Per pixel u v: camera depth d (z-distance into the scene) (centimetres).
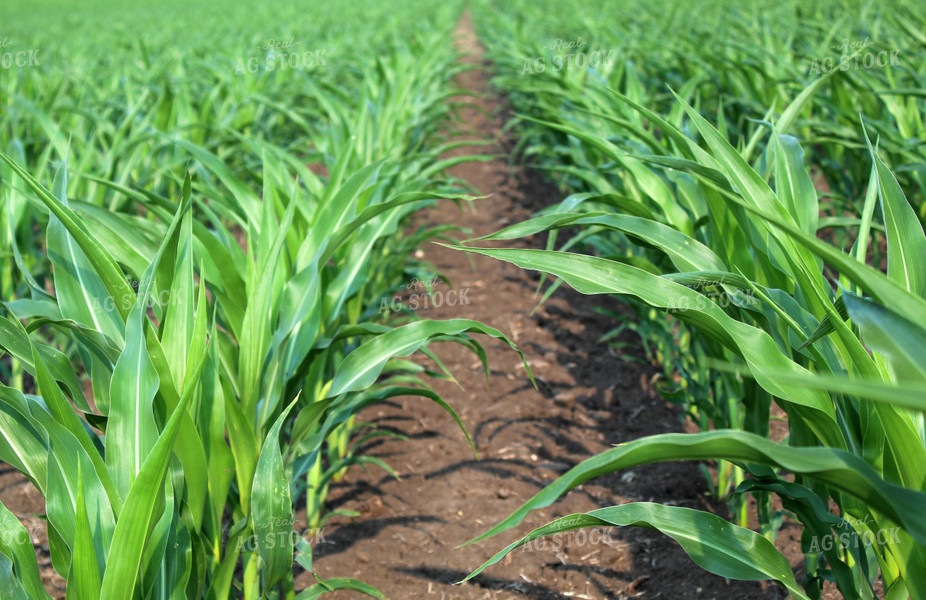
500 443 297
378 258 340
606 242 328
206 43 912
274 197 219
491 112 994
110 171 328
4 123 455
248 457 165
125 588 114
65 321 144
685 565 223
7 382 326
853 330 133
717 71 468
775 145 166
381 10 1574
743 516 221
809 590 154
